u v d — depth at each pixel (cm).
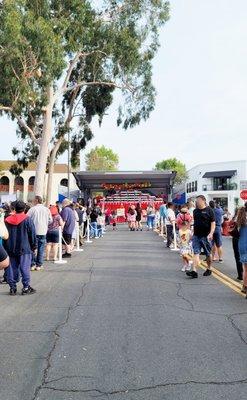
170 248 1917
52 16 2403
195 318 703
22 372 475
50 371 477
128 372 473
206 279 1091
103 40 2697
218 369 481
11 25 2080
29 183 6706
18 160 3291
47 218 1275
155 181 3266
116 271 1237
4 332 627
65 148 3198
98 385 439
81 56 2875
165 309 765
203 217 1109
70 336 605
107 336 604
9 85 2252
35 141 2747
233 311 750
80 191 3350
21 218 909
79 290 948
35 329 641
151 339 590
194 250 1122
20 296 888
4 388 434
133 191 3503
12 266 905
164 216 2564
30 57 2259
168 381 449
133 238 2525
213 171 7538
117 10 2742
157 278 1109
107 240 2389
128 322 678
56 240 1467
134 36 2733
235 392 421
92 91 3053
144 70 2872
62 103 3114
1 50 2184
